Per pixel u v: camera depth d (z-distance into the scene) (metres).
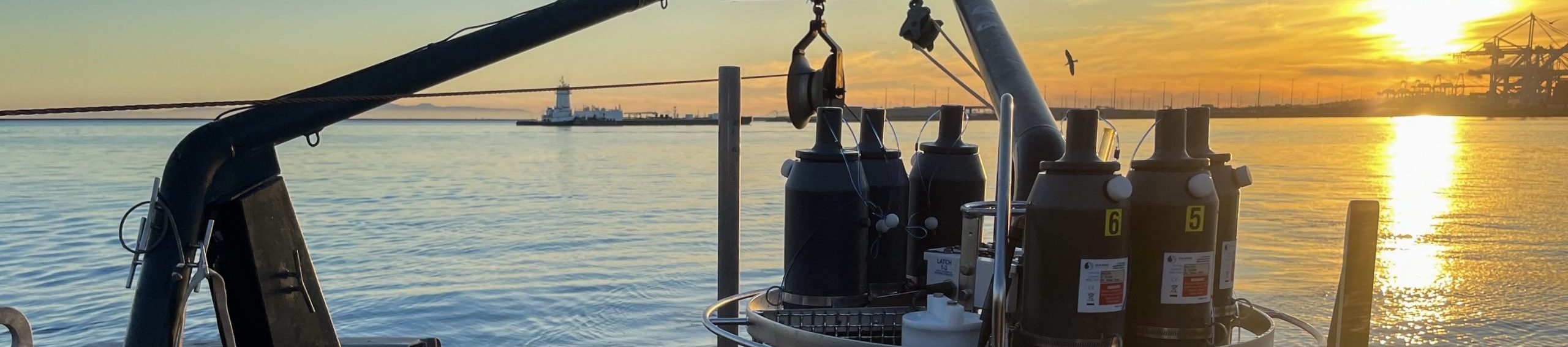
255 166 2.35
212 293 2.17
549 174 41.19
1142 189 1.96
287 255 2.42
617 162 51.12
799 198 2.61
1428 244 17.86
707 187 33.31
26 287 13.22
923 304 2.49
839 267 2.60
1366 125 128.50
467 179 38.25
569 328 11.37
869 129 2.81
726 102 5.37
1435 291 13.14
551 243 18.52
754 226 20.42
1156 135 2.00
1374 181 33.34
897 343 2.34
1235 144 69.00
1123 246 1.86
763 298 2.76
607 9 2.50
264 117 2.30
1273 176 36.62
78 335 10.74
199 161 2.22
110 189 31.52
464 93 2.74
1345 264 1.90
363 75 2.37
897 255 2.75
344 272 15.28
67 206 25.50
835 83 3.05
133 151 66.81
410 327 11.52
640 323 11.56
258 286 2.33
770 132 112.12
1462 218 22.16
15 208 24.81
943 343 2.08
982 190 2.77
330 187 33.84
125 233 19.30
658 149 71.25
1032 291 1.89
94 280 13.78
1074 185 1.85
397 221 22.70
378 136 119.19
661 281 14.09
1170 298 1.95
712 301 12.70
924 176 2.75
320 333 2.53
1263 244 17.41
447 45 2.40
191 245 2.21
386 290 13.63
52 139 101.62
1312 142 71.69
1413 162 45.78
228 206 2.27
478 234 20.06
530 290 13.51
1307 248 16.80
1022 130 2.07
